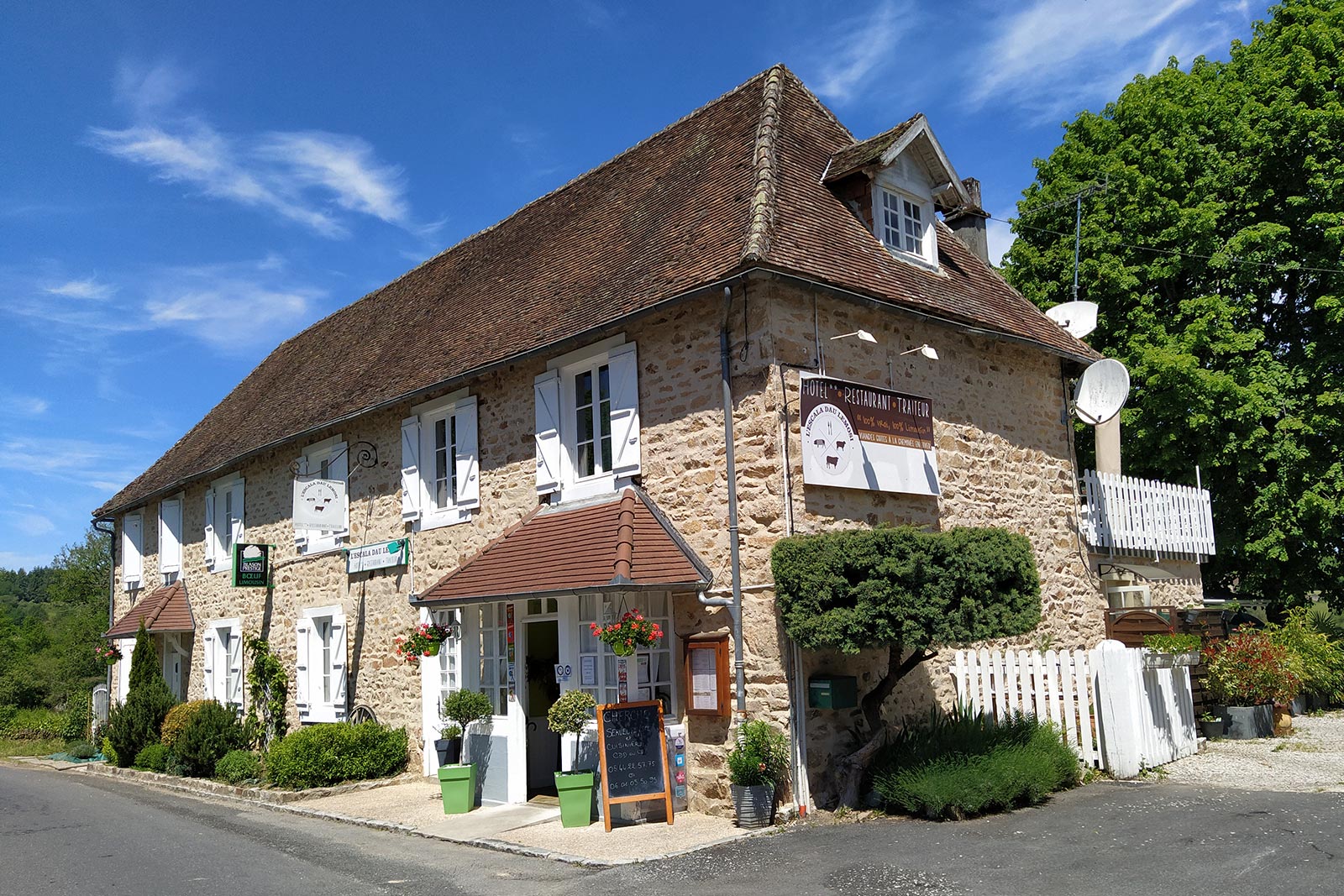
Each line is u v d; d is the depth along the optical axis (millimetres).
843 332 10133
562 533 10500
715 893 6586
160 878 8039
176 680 20594
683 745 9648
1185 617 13898
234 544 16875
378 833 9805
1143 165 19219
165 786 14820
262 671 16422
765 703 9008
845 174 11406
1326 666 14164
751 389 9422
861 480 9836
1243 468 17312
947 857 7074
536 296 12727
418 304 17031
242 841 9633
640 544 9586
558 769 11758
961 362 11656
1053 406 13148
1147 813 8086
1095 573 13312
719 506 9562
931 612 8242
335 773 12680
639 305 10023
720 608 9461
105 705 22266
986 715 10375
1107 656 10102
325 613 15289
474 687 11664
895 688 10109
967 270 13008
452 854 8531
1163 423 17859
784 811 8789
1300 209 17844
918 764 8789
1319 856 6516
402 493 13867
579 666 10180
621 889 6898
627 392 10594
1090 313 14898
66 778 17188
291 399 18250
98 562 41812
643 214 12375
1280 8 19172
